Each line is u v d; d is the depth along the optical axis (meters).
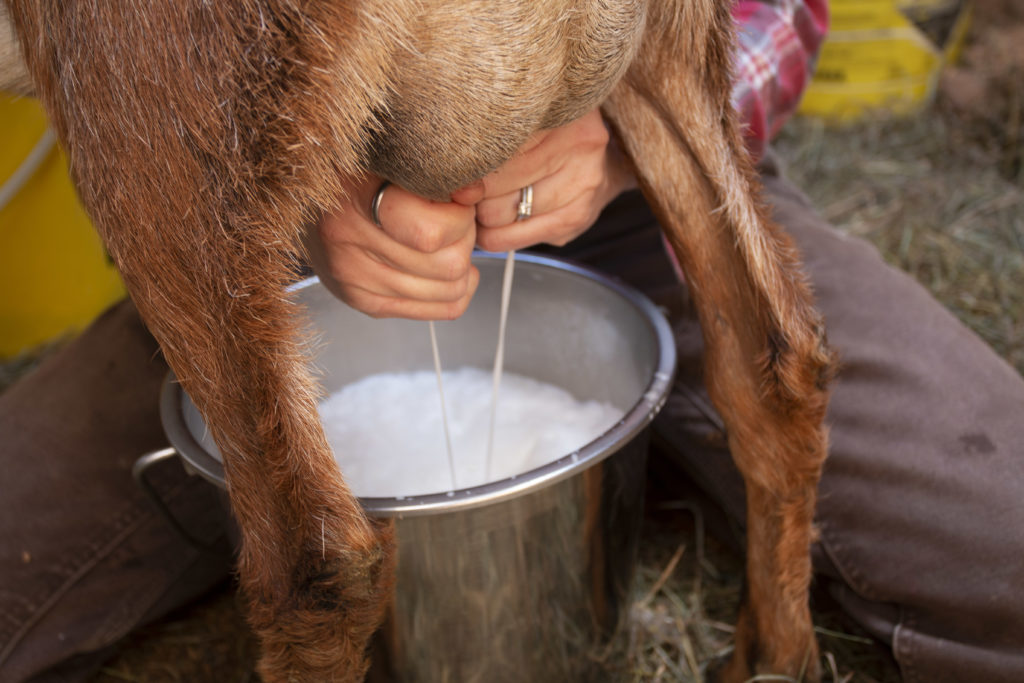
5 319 1.73
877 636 1.02
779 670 0.93
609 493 0.89
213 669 1.13
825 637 1.09
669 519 1.29
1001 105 2.15
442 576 0.83
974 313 1.64
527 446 1.07
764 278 0.78
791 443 0.83
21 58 0.71
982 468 0.97
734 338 0.85
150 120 0.59
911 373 1.06
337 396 1.14
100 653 1.13
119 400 1.15
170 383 0.89
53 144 1.57
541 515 0.83
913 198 1.98
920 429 1.01
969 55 2.32
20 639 1.06
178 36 0.57
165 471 1.13
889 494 0.99
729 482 1.14
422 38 0.57
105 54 0.59
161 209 0.61
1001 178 2.04
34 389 1.16
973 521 0.95
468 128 0.62
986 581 0.93
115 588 1.12
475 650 0.90
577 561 0.90
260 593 0.68
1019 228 1.85
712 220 0.81
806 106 2.36
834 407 1.05
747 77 1.12
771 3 1.21
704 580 1.18
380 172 0.68
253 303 0.61
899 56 2.27
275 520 0.66
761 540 0.89
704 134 0.78
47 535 1.08
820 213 1.94
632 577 1.03
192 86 0.58
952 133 2.19
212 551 1.03
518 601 0.88
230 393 0.65
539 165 0.78
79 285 1.74
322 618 0.66
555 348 1.13
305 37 0.56
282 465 0.64
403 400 1.16
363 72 0.58
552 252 1.27
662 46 0.76
